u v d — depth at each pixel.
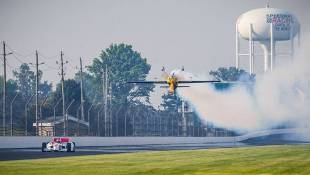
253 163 171.75
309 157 194.00
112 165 167.75
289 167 159.00
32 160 187.50
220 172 149.25
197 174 145.12
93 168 159.50
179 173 147.25
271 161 178.12
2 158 198.75
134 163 174.12
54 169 157.00
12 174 146.00
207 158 192.62
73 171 152.00
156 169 156.12
